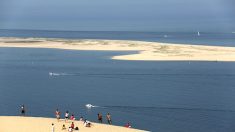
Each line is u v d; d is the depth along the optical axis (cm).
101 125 6153
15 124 5978
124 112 7575
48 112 7569
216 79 11431
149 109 7800
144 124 6712
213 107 7994
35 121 6216
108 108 7900
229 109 7819
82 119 6775
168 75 12181
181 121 6925
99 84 10731
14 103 8331
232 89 9912
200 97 8944
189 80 11275
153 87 10231
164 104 8250
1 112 7550
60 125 6028
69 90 9819
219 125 6681
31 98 8850
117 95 9188
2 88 10081
